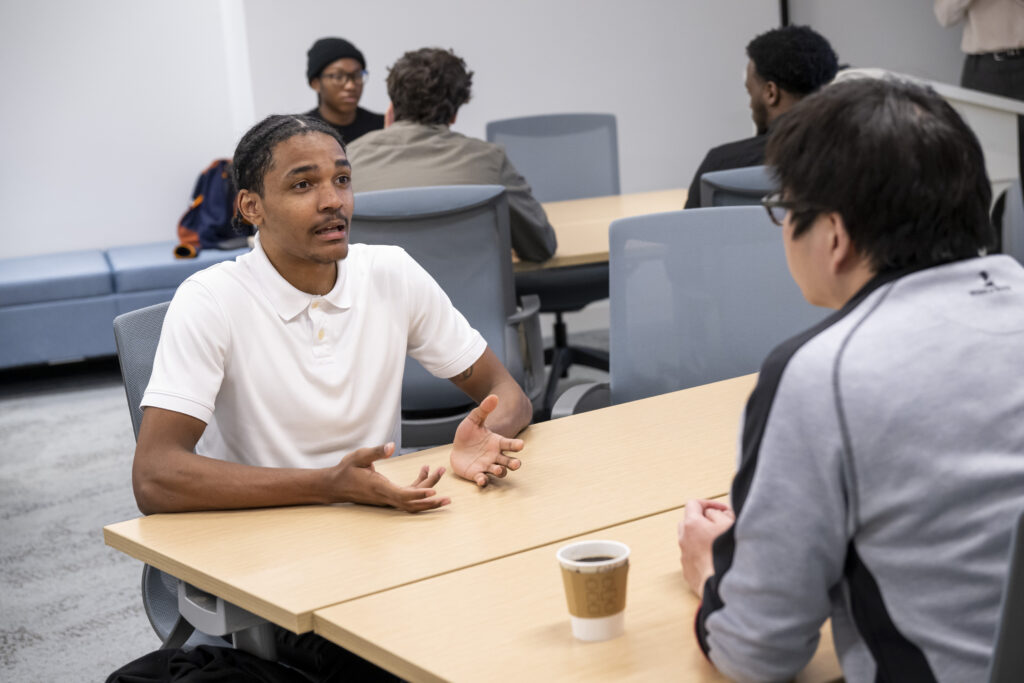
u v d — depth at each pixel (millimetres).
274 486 1454
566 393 2164
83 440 4191
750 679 931
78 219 5684
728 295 2227
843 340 885
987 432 873
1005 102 4734
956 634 877
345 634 1098
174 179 5793
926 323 890
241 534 1375
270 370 1658
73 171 5637
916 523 866
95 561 3035
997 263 947
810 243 943
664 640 1035
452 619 1103
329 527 1379
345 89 4605
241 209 1666
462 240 2564
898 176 880
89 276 4934
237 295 1638
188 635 1542
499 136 4551
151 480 1488
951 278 915
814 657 1002
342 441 1713
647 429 1708
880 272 923
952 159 888
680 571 1187
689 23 5914
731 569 917
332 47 4582
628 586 1157
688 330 2234
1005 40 5234
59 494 3588
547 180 4574
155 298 5055
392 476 1543
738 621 911
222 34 5738
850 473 862
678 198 4207
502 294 2631
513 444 1539
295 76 5305
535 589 1163
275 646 1365
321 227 1612
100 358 5605
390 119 3105
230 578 1234
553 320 5586
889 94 908
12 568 3008
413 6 5438
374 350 1732
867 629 903
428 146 2891
